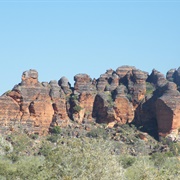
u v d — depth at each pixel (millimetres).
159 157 160875
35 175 106812
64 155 94250
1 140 177500
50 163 98000
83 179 81625
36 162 134750
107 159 86125
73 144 97062
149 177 94688
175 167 134375
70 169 87125
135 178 100125
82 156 88625
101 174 83250
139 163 105562
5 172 117750
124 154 174750
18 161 144250
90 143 93438
